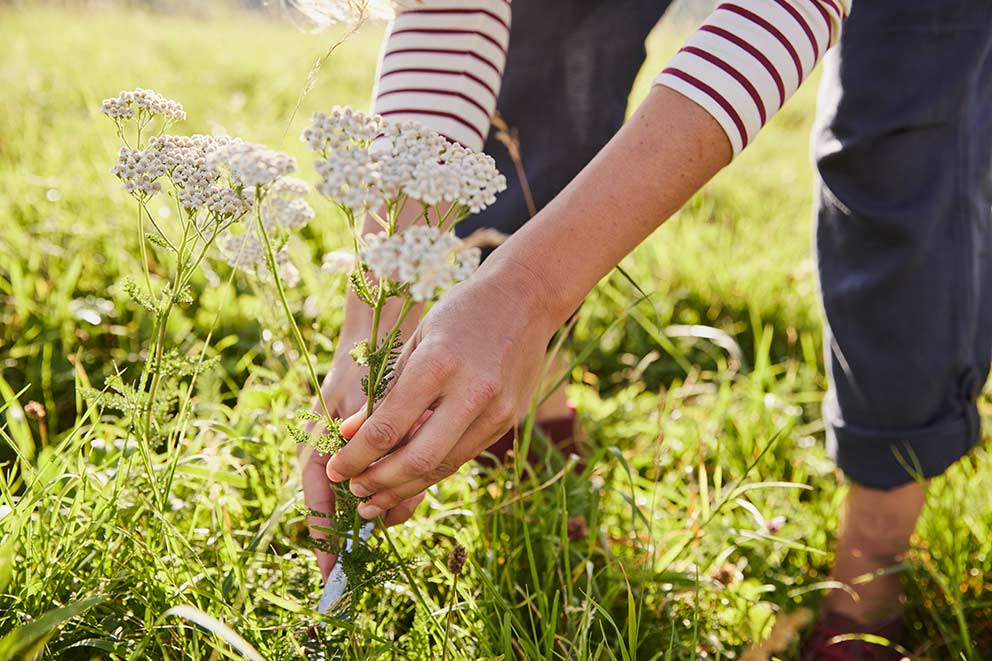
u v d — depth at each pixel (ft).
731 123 3.10
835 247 4.60
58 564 3.56
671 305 8.70
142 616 3.69
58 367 6.24
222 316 7.05
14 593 3.49
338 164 2.73
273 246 3.34
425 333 3.05
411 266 2.60
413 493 3.24
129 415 3.70
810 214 12.80
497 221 5.27
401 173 2.75
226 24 30.04
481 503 4.96
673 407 7.06
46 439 5.50
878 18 4.18
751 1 3.17
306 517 4.36
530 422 4.60
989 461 5.85
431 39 4.14
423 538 4.61
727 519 5.48
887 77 4.21
